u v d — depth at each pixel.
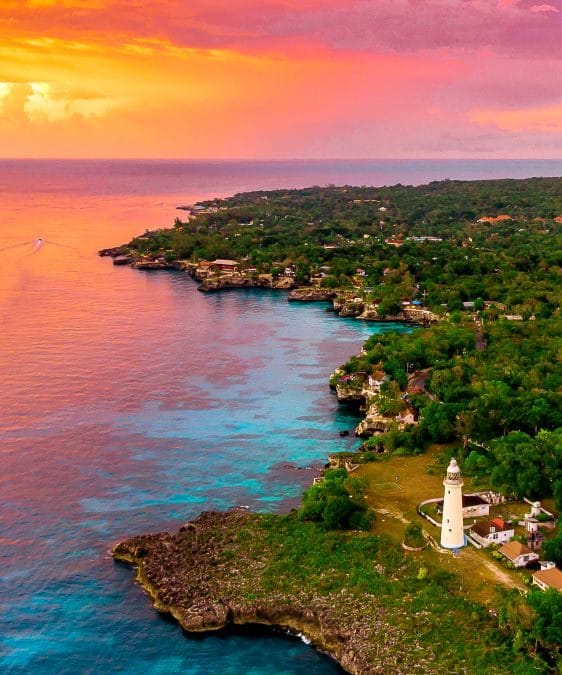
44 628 137.00
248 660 130.62
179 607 140.12
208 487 187.00
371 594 138.75
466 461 186.00
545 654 121.44
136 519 171.62
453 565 145.00
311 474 194.88
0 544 160.75
